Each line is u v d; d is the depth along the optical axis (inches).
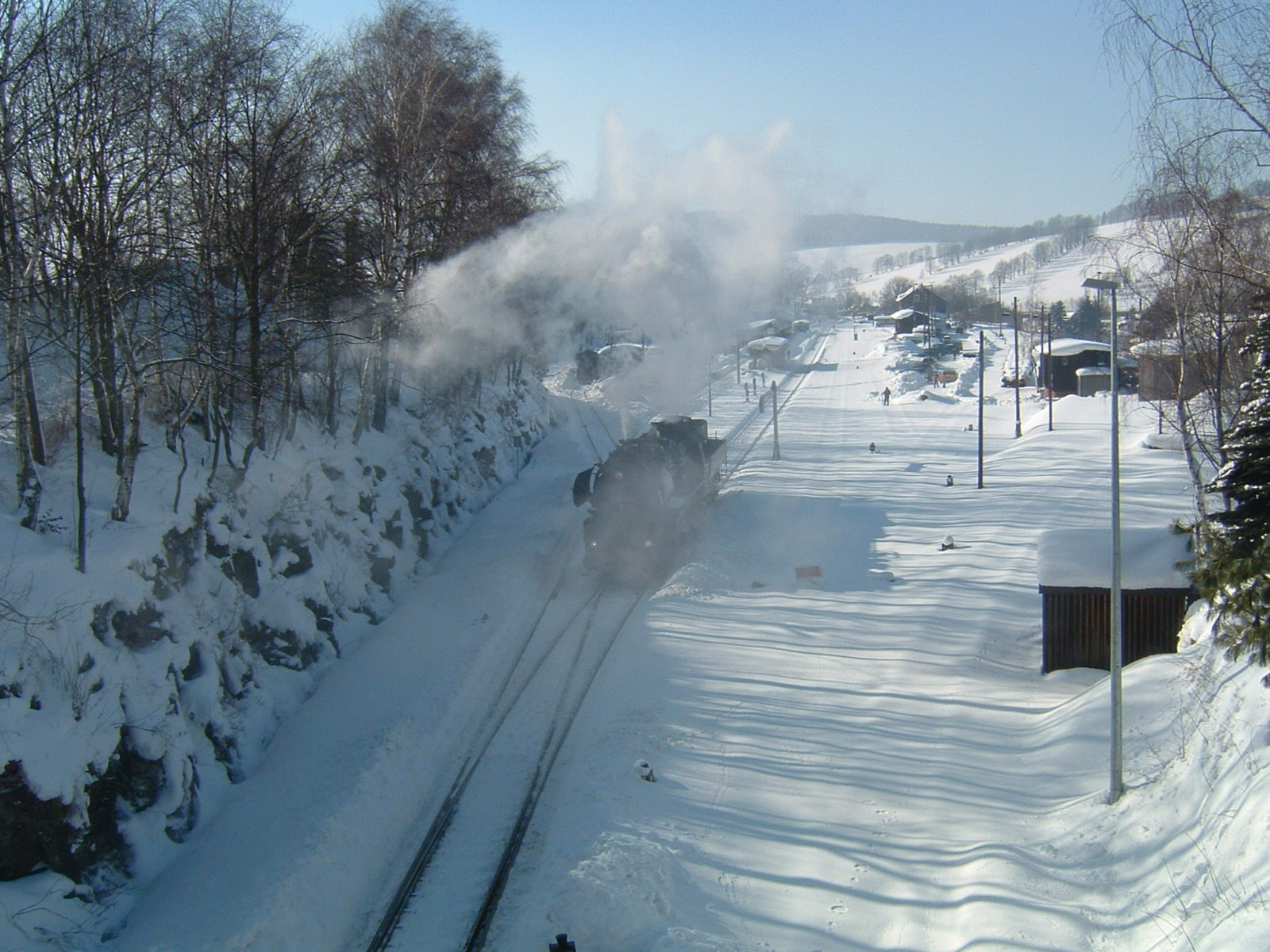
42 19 511.2
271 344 762.8
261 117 740.7
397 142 931.3
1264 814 335.6
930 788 496.7
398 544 932.6
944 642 717.3
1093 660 652.1
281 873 438.3
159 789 505.7
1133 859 392.8
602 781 510.6
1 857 412.5
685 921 388.8
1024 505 1186.6
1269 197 510.6
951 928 377.7
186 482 645.3
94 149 577.6
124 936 430.6
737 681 649.0
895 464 1555.1
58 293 582.2
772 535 1062.4
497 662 717.3
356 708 642.2
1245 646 413.4
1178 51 395.9
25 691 445.7
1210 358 693.9
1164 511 1127.0
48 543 519.2
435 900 439.2
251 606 665.6
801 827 465.4
